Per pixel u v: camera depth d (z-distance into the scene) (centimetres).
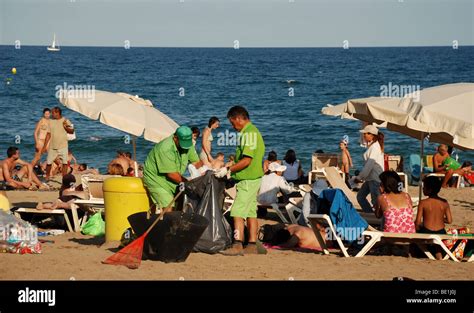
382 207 997
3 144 2973
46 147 1852
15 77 7675
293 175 1631
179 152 971
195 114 4478
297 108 4856
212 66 11094
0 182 1780
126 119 1205
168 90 6397
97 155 2814
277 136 3475
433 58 14350
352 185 1700
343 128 3694
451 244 983
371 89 6619
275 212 1417
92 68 10012
